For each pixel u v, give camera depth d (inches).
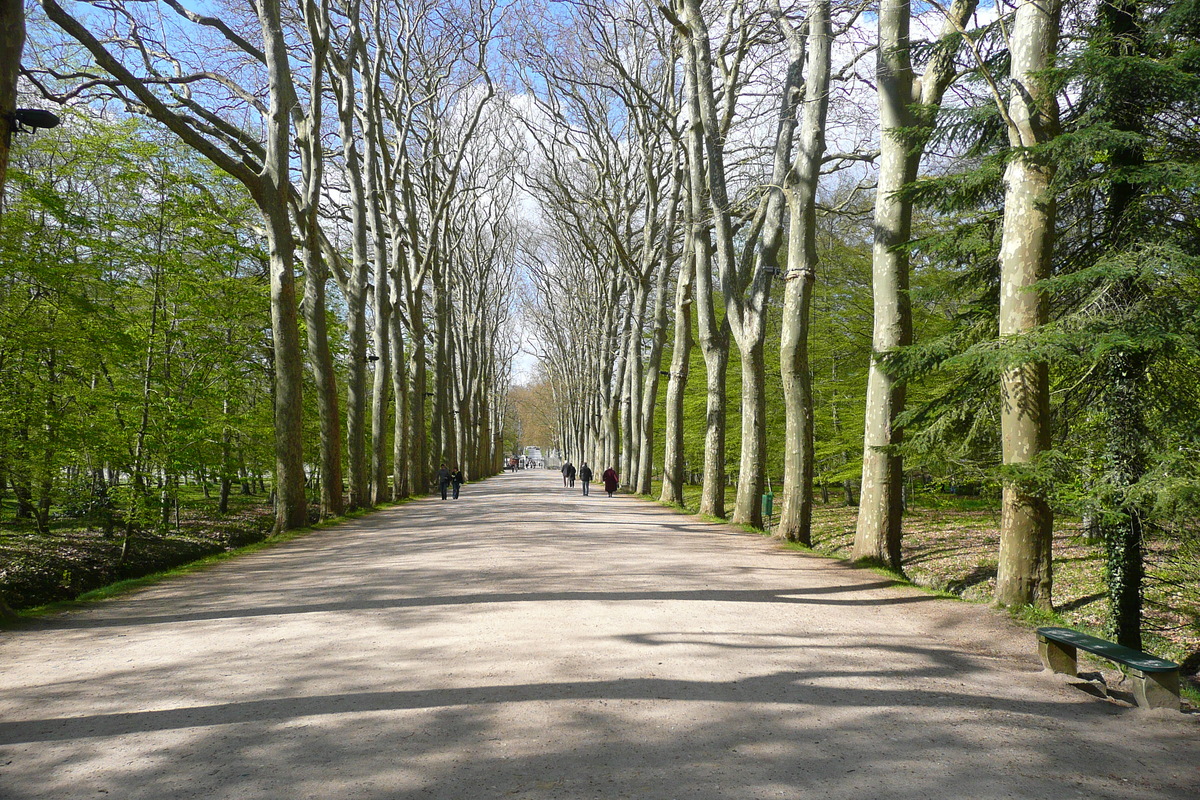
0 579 516.7
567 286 2206.0
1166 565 476.4
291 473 701.3
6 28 279.6
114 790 161.0
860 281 1002.1
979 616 336.2
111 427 655.8
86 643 289.3
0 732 195.3
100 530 824.3
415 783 163.5
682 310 1045.8
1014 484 341.7
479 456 2664.9
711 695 222.4
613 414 1753.2
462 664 251.3
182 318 740.0
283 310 683.4
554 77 1040.2
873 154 693.9
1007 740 193.2
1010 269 348.8
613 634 291.0
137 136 666.2
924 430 436.1
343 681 234.5
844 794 159.6
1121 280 352.8
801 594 381.1
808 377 633.0
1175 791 164.7
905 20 492.7
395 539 628.1
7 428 581.0
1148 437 370.6
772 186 658.8
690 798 156.6
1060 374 446.0
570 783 163.5
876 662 261.7
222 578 440.5
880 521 494.6
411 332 1409.9
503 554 516.7
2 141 281.6
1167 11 348.5
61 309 577.9
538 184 1279.5
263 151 706.2
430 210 1353.3
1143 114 368.2
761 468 752.3
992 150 431.2
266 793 158.9
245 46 708.0
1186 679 377.7
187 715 206.4
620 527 724.0
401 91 1165.7
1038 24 343.0
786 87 730.8
